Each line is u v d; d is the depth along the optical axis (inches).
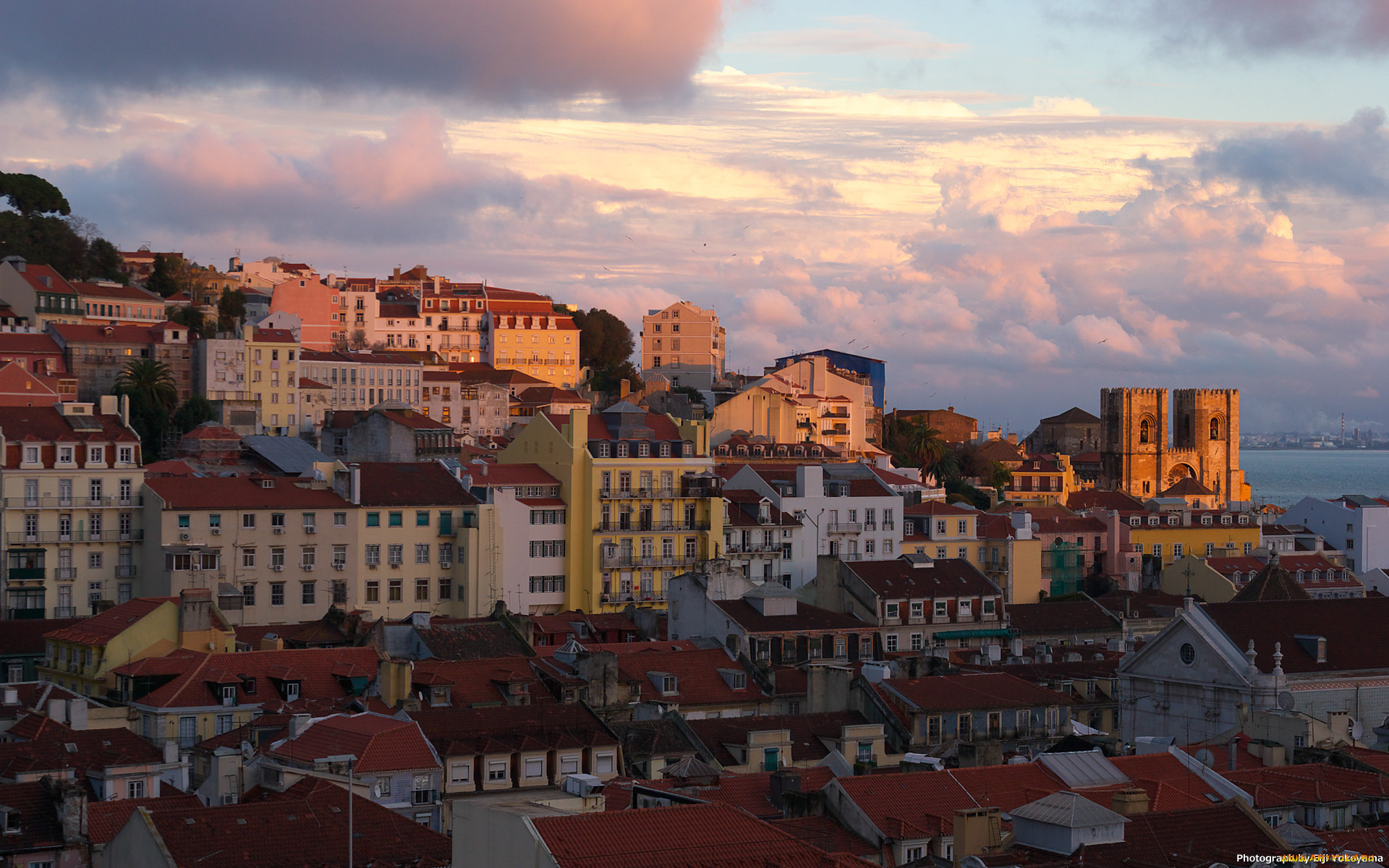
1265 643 5388.8
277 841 3718.0
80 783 4404.5
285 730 4980.3
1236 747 4554.6
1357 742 5002.5
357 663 5797.2
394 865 3732.8
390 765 4532.5
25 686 5565.9
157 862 3617.1
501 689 5856.3
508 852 2881.4
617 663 6092.5
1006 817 3521.2
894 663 6747.1
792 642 7372.1
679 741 5280.5
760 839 2940.5
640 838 2876.5
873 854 3582.7
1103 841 3250.5
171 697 5472.4
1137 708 5625.0
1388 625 5565.9
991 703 5802.2
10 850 3855.8
